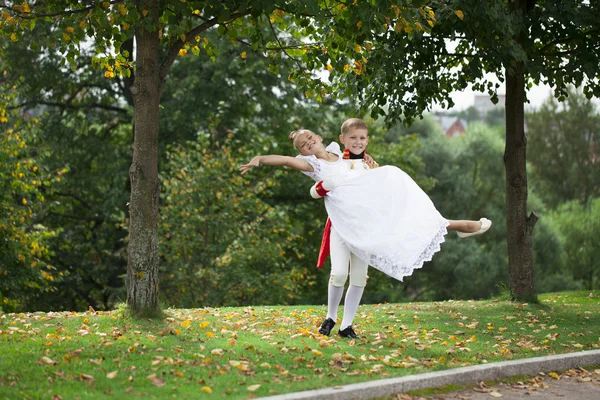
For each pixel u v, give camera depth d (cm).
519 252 1223
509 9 1141
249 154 2242
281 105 2427
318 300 2992
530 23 1105
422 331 881
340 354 680
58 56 2250
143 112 846
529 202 3841
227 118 2414
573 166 4512
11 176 1678
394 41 1116
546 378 692
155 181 855
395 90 1235
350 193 741
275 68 984
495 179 3778
